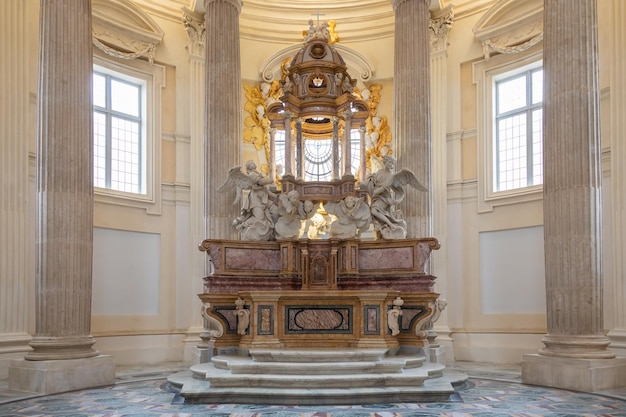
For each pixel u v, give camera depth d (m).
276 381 9.55
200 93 17.83
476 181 17.19
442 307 12.34
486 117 17.19
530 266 15.88
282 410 8.67
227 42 15.35
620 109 13.47
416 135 15.02
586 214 11.09
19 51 13.75
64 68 11.57
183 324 17.02
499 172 17.19
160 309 16.78
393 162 13.72
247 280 12.95
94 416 8.32
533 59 16.31
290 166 14.38
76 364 10.88
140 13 16.92
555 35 11.63
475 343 16.62
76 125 11.60
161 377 12.67
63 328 11.06
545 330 15.38
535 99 16.52
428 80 15.27
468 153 17.45
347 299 11.60
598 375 10.38
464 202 17.38
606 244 13.81
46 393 10.34
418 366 10.92
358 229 13.61
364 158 15.02
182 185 17.47
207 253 13.27
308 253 13.42
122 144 16.94
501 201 16.56
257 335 11.45
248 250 13.27
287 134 14.38
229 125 15.14
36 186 11.45
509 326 16.12
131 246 16.39
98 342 15.27
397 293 11.71
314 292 11.54
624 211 13.16
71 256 11.28
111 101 16.75
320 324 11.63
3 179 13.16
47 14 11.65
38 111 11.54
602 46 14.38
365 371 10.05
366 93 18.83
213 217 14.78
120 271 16.06
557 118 11.48
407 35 15.34
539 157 16.30
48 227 11.20
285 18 19.23
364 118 14.95
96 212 15.65
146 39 17.08
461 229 17.28
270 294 11.45
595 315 10.92
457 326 16.98
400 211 13.77
